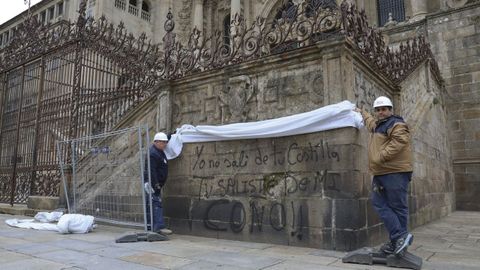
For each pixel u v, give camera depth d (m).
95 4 25.64
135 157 7.36
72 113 10.43
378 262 4.46
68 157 10.05
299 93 6.16
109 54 10.30
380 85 7.30
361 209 5.29
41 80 11.86
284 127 5.94
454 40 14.96
